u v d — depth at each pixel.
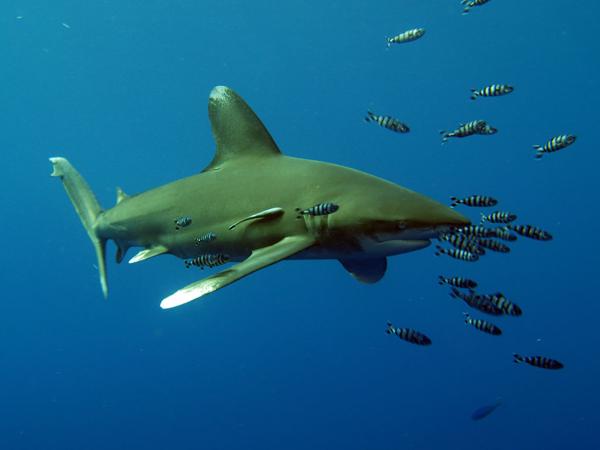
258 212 4.31
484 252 4.02
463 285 4.16
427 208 3.97
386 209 4.00
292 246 4.06
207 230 4.48
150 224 4.80
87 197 5.40
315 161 4.39
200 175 4.69
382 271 4.51
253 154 4.51
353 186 4.18
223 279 3.76
